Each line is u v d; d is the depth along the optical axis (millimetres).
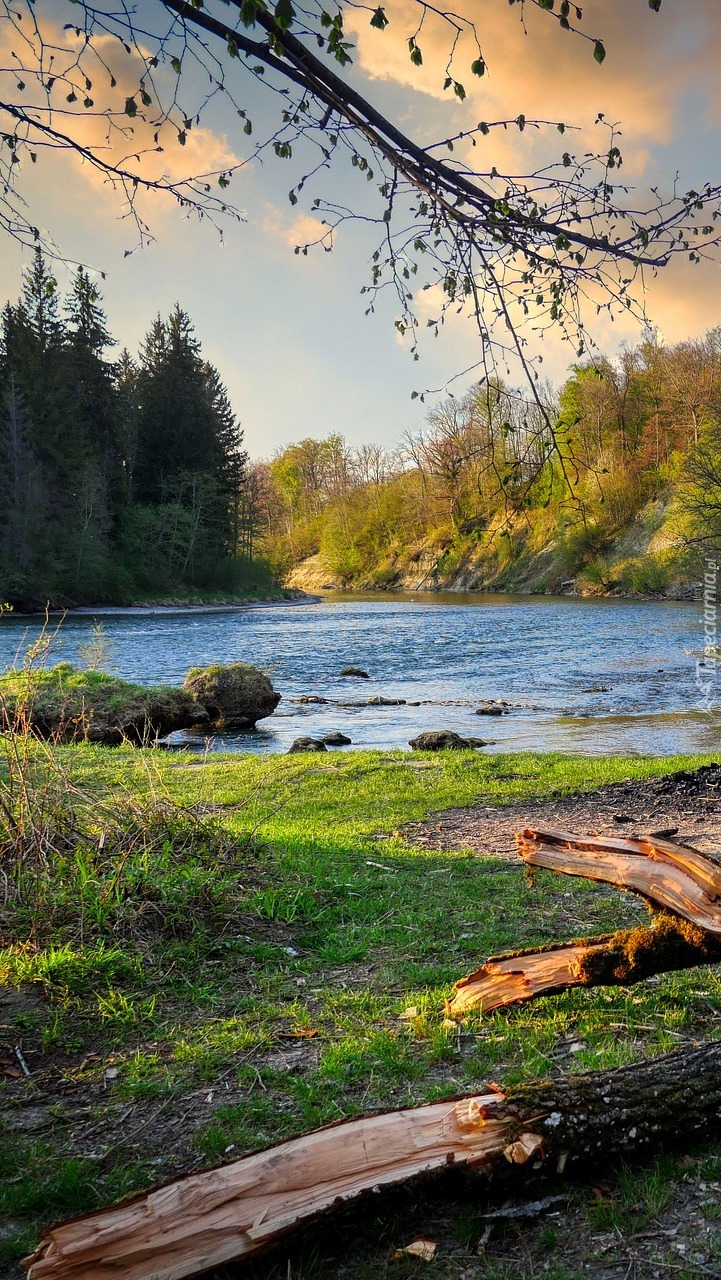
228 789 10859
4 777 7164
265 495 117125
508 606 63312
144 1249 2434
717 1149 3068
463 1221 2783
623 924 5762
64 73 3078
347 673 28578
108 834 6266
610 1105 3008
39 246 3463
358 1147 2811
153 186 3369
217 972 4973
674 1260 2578
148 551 78188
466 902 6316
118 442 79312
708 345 47656
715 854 7352
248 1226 2559
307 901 6031
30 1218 2893
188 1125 3436
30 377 67250
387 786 11414
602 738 17062
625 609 54438
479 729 18516
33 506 61594
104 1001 4469
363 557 117125
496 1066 3811
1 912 5195
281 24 2650
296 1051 4043
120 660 31188
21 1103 3615
